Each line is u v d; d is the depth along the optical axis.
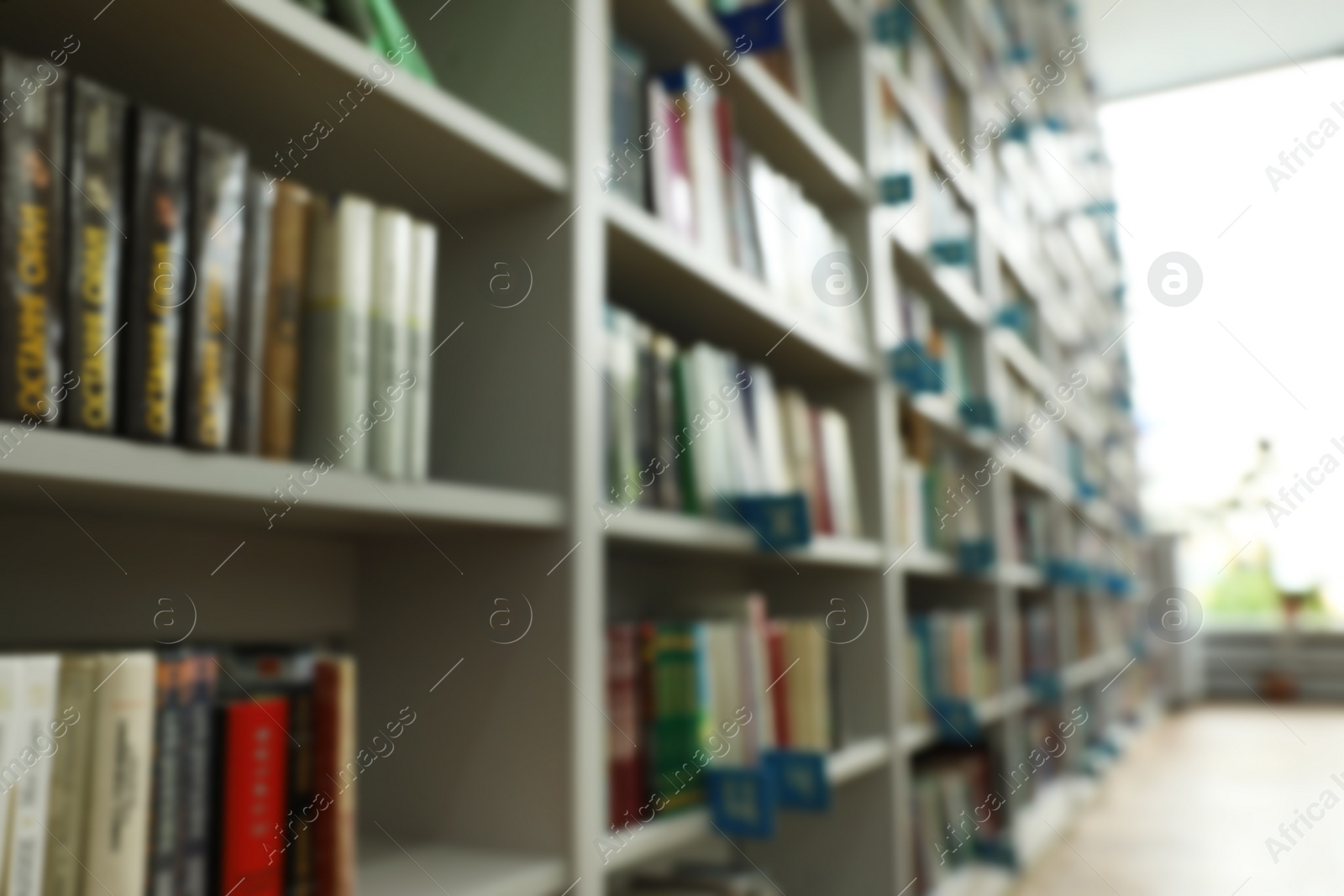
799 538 1.37
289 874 0.74
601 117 1.13
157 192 0.66
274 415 0.75
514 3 1.13
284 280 0.77
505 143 0.97
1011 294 3.68
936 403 2.48
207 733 0.68
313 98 0.86
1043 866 2.55
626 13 1.42
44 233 0.59
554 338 1.05
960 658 2.41
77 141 0.61
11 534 0.79
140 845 0.62
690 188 1.40
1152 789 3.65
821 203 2.06
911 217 2.36
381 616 1.09
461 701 1.03
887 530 1.93
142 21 0.73
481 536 1.04
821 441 1.75
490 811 1.00
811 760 1.35
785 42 1.66
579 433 1.03
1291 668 7.33
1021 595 3.72
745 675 1.37
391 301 0.84
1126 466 5.86
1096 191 4.88
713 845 1.82
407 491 0.83
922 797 2.03
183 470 0.65
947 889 2.07
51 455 0.56
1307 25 3.94
